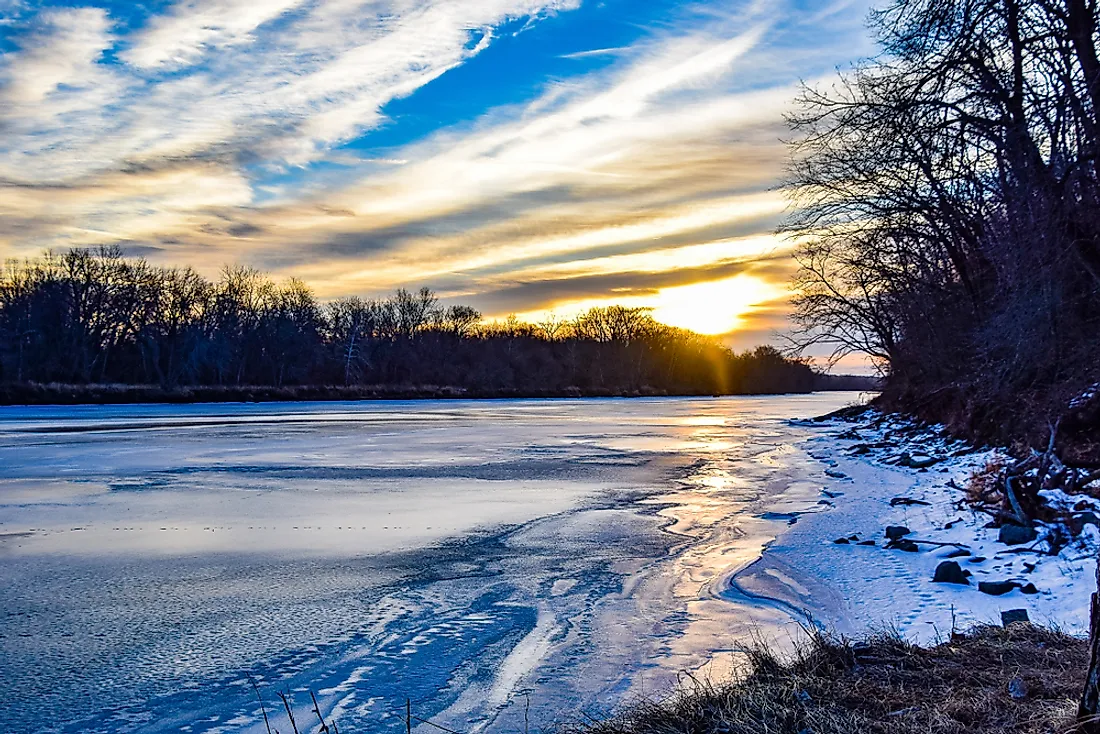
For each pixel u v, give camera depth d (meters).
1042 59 13.89
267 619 9.61
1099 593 4.43
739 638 8.59
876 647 7.01
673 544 13.81
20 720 6.91
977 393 25.53
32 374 79.19
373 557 12.85
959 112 15.84
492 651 8.45
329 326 110.06
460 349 127.25
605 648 8.45
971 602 8.95
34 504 17.98
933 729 5.00
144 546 13.65
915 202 26.67
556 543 13.94
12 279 84.00
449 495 19.58
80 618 9.66
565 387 130.38
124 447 31.89
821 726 5.12
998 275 19.84
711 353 162.62
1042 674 5.91
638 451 32.12
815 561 11.70
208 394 80.06
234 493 19.77
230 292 97.31
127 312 86.75
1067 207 16.00
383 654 8.41
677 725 5.58
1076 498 12.59
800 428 47.66
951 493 16.50
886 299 38.56
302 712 7.04
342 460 27.69
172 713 7.04
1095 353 18.30
